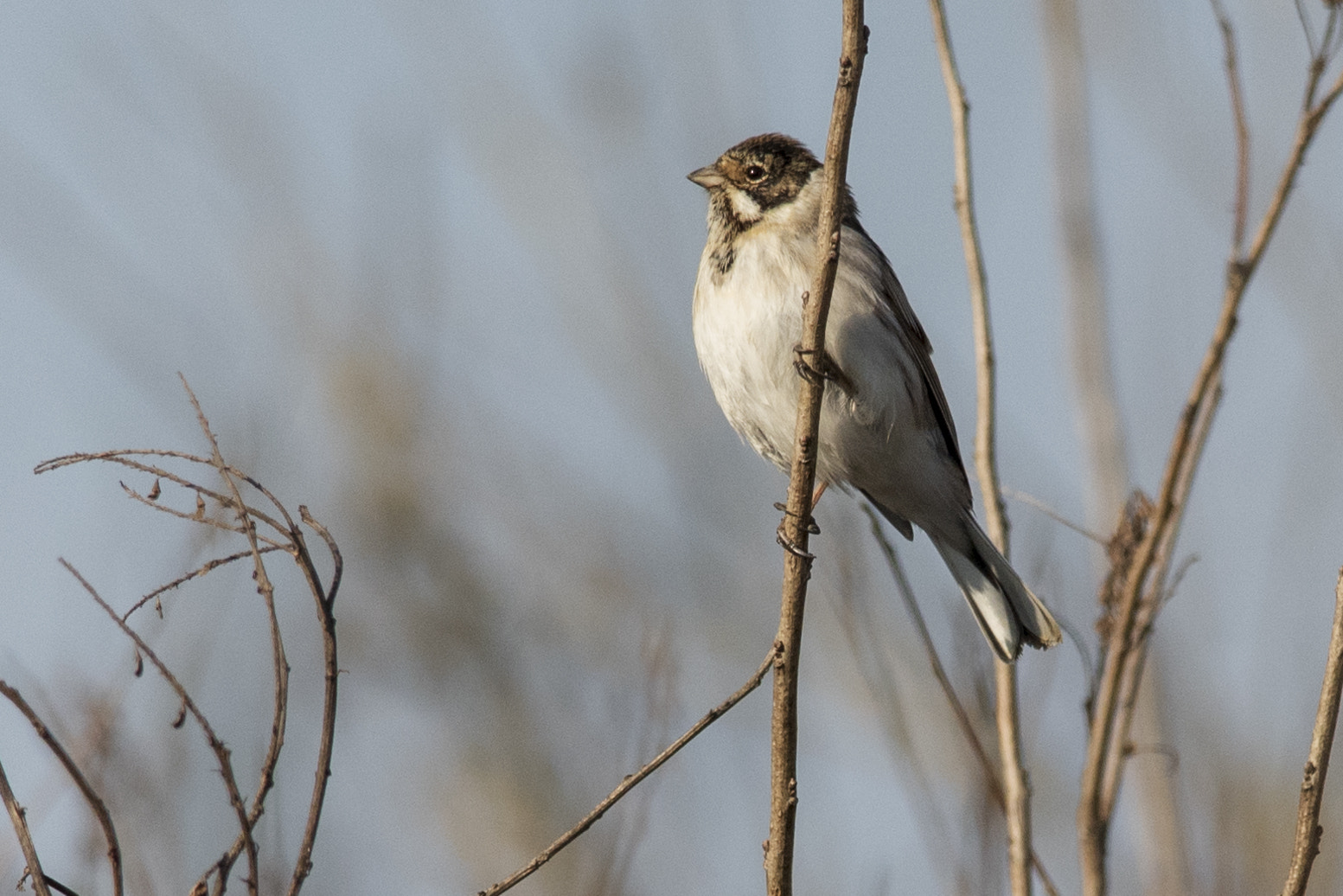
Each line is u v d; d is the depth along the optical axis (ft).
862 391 34.65
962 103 31.81
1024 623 32.78
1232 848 30.55
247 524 20.06
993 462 31.73
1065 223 37.27
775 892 23.99
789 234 35.42
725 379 35.76
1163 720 31.89
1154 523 27.50
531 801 42.29
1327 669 21.43
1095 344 36.24
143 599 20.04
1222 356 27.14
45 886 19.57
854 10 24.27
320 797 19.92
